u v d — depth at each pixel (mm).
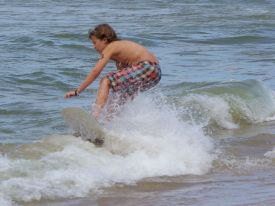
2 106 23969
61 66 34156
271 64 38281
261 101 25062
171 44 47406
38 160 15602
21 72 31516
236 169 16547
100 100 18016
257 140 20125
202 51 44219
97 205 13422
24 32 46406
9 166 14984
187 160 16750
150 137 17609
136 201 13727
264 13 71562
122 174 15422
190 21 61906
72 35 45531
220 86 25672
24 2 74375
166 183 15125
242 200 13773
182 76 32625
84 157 16141
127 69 18234
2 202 13117
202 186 14945
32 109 23578
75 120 17594
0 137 19359
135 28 54719
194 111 22766
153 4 77688
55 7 70250
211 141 19344
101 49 18438
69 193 13969
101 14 65000
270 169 16594
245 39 51594
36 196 13617
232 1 84750
